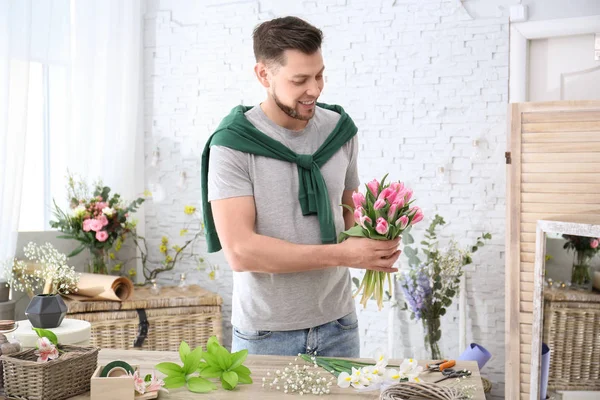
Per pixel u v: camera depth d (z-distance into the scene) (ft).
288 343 6.79
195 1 14.02
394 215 6.22
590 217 10.12
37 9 11.90
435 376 5.65
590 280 9.54
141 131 14.37
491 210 12.18
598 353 9.55
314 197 6.80
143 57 14.35
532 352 10.02
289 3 13.35
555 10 11.70
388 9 12.67
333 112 7.44
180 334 11.93
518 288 10.64
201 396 5.18
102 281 11.19
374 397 5.13
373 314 12.91
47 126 12.58
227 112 13.84
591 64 11.70
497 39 12.03
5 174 10.97
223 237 6.58
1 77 10.97
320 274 6.82
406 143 12.65
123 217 12.30
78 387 5.31
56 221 12.57
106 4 13.23
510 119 10.62
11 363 5.12
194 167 14.08
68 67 12.53
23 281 11.60
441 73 12.39
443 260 11.96
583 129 10.14
